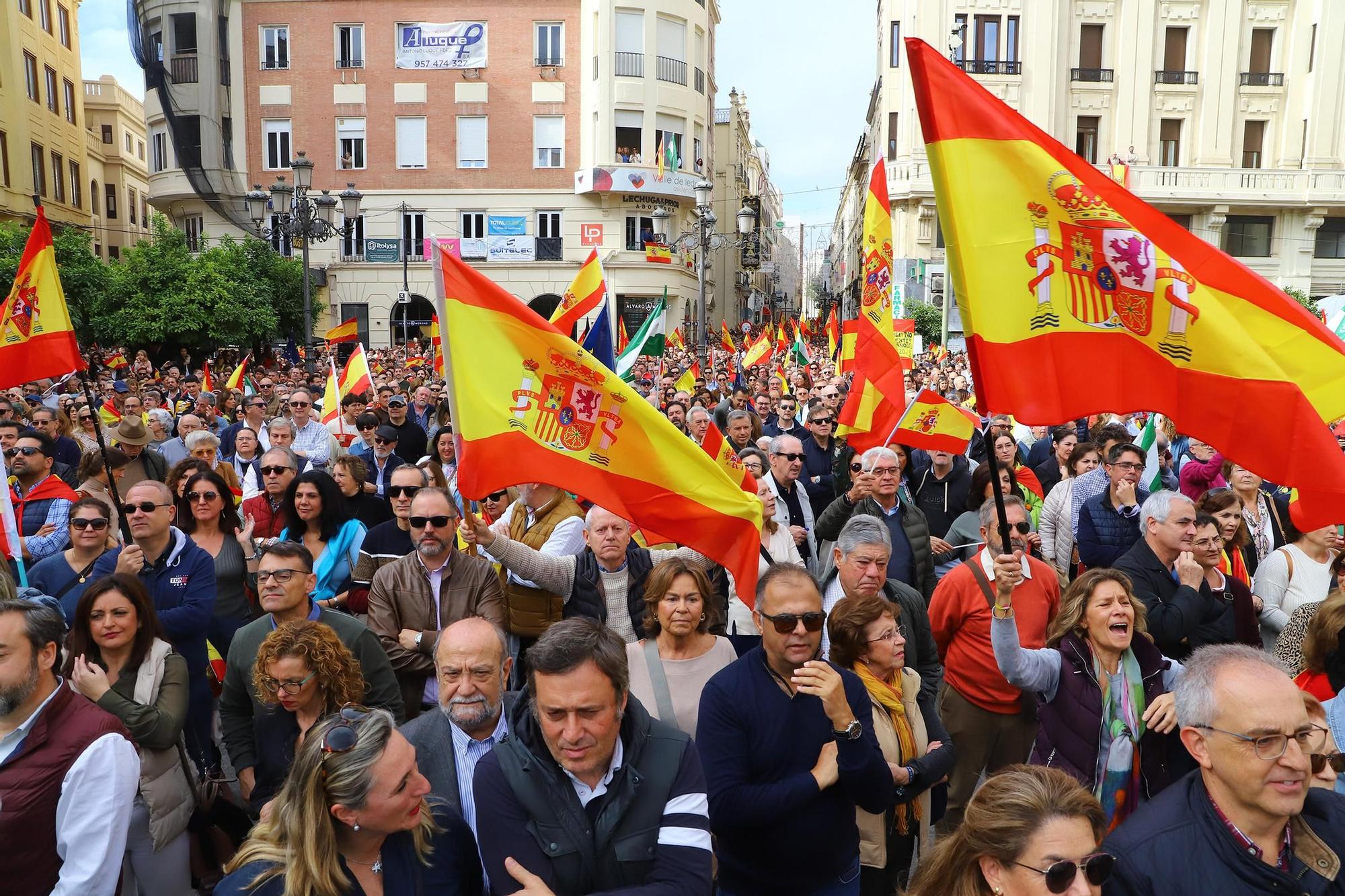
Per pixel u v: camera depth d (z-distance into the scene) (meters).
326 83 36.50
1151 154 37.78
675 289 38.19
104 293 27.00
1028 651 3.86
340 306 36.94
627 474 4.29
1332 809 2.58
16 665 3.14
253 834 2.58
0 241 25.44
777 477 7.24
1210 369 3.53
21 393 14.35
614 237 37.22
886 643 3.95
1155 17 36.97
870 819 3.97
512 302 4.25
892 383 8.27
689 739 2.94
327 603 5.82
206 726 5.00
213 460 8.37
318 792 2.47
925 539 6.23
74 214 40.56
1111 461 6.47
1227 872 2.44
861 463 6.36
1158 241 3.58
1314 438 3.41
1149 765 3.76
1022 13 36.75
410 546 6.14
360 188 36.88
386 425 9.80
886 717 3.93
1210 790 2.54
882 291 8.17
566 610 5.25
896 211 39.09
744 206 20.33
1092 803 2.27
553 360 4.26
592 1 36.19
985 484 6.84
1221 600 4.86
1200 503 5.83
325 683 3.82
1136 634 3.89
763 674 3.51
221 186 36.00
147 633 4.15
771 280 93.50
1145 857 2.49
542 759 2.75
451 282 4.20
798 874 3.40
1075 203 3.57
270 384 16.52
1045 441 10.18
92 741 3.28
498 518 6.69
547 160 37.12
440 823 2.87
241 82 36.38
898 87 38.72
